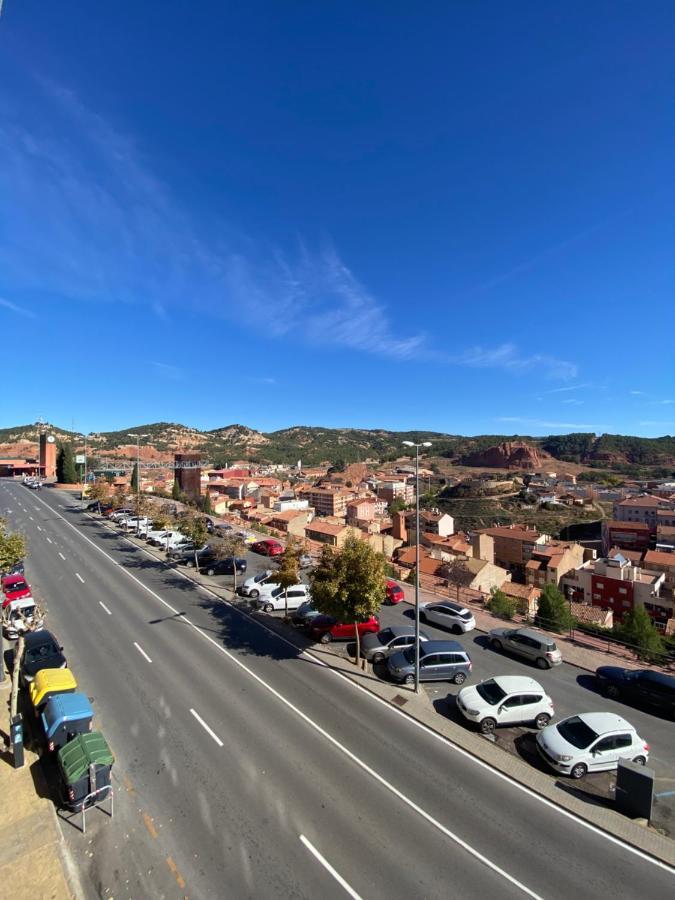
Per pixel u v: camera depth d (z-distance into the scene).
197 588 31.56
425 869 10.23
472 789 13.13
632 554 76.12
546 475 186.62
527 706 16.89
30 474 122.06
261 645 22.58
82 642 21.69
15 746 12.69
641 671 19.48
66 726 13.17
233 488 134.00
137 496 53.12
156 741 14.41
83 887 9.40
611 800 13.08
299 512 76.75
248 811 11.66
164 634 23.27
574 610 48.09
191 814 11.47
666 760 15.30
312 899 9.33
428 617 27.52
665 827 12.12
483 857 10.70
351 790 12.70
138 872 9.78
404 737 15.54
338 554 21.20
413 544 80.75
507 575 53.19
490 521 125.88
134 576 33.75
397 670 19.55
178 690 17.70
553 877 10.25
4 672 17.47
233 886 9.54
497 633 24.42
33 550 39.78
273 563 39.19
